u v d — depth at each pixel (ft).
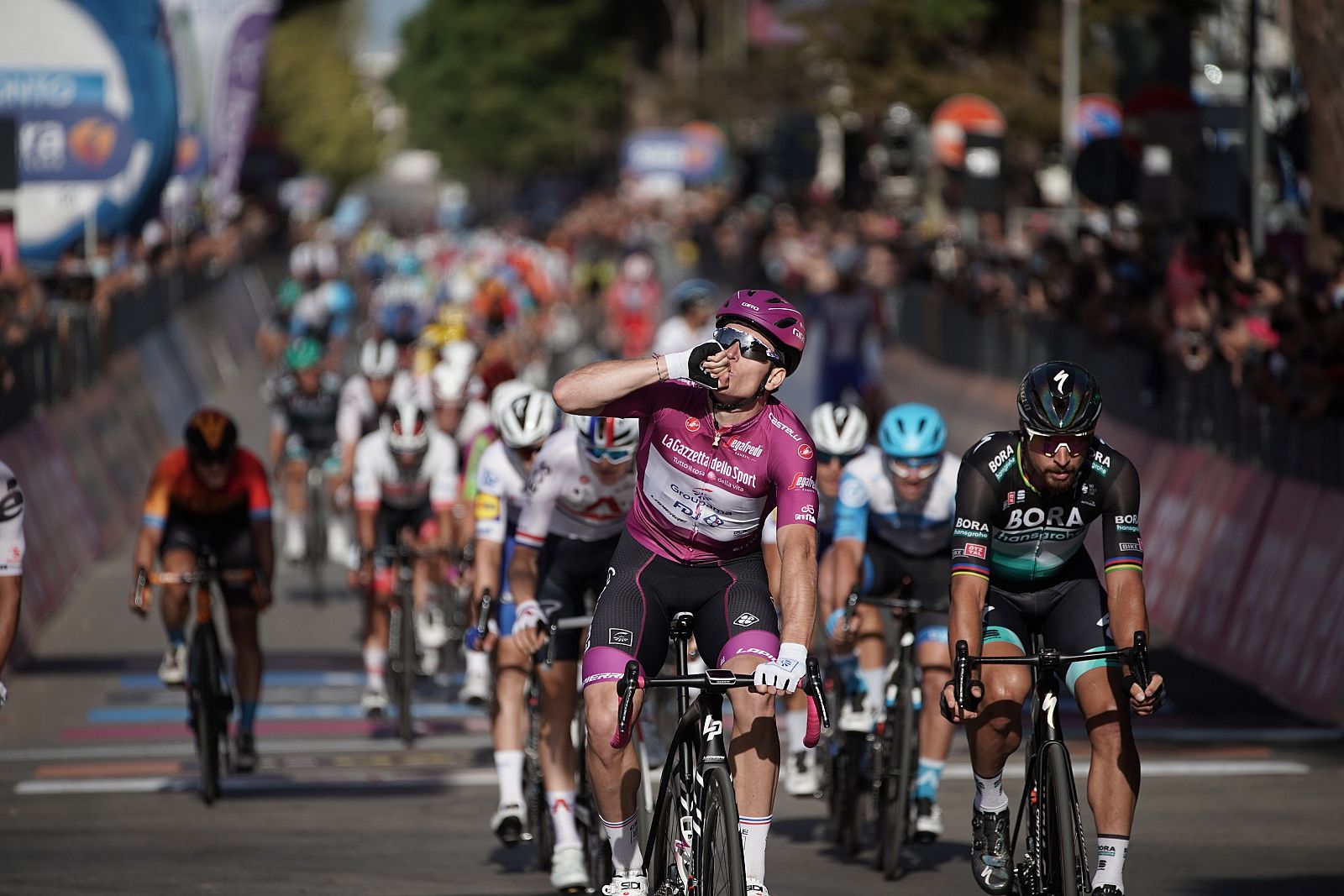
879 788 64.08
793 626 44.70
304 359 128.06
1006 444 49.11
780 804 77.30
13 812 73.61
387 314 236.22
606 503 61.11
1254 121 136.87
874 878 62.28
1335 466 94.63
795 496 46.16
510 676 65.16
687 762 46.62
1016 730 50.08
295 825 70.90
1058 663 47.60
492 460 67.21
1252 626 101.04
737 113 537.65
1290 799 73.31
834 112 303.07
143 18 174.70
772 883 61.67
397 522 94.89
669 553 48.14
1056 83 272.51
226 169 287.89
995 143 204.54
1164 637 112.06
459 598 100.27
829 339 179.83
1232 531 106.52
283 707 97.45
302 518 130.11
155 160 179.11
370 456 91.35
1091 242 165.89
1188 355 120.16
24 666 108.37
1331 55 116.06
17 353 128.57
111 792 77.71
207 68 269.85
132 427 175.22
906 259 255.50
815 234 289.94
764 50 456.04
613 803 48.21
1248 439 107.45
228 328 287.07
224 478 78.74
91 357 163.53
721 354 45.16
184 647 79.46
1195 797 73.92
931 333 229.25
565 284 343.26
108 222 179.83
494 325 181.57
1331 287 105.60
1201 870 61.77
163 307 227.20
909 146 255.50
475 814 73.46
